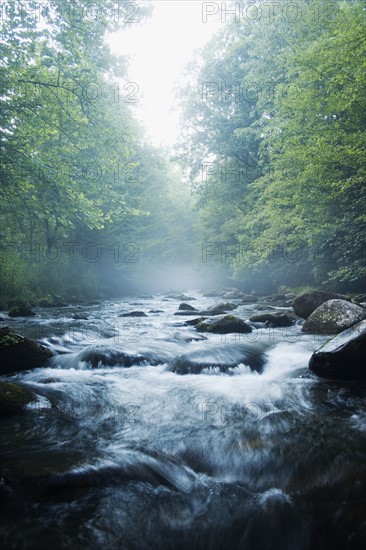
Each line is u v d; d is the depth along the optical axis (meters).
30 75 11.41
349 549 2.16
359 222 13.00
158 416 4.00
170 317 12.66
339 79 11.31
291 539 2.26
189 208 49.19
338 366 4.96
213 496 2.67
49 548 2.15
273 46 20.44
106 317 12.59
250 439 3.42
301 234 16.52
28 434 3.54
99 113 13.03
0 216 14.96
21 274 17.05
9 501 2.52
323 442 3.31
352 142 11.84
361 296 12.35
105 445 3.30
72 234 24.59
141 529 2.33
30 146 12.16
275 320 9.69
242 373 5.60
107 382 5.18
